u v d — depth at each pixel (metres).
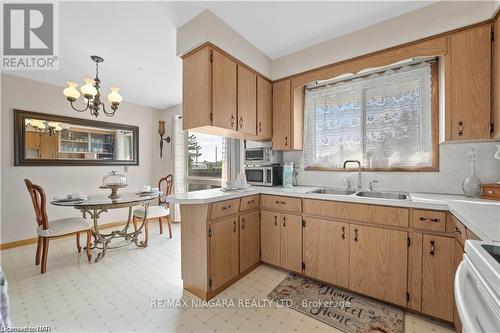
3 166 2.96
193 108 2.01
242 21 1.99
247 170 2.91
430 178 2.04
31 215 3.16
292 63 2.56
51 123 3.35
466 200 1.60
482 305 0.62
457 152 1.92
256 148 2.86
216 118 1.97
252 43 2.36
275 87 2.72
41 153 3.26
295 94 2.62
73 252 2.86
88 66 2.75
